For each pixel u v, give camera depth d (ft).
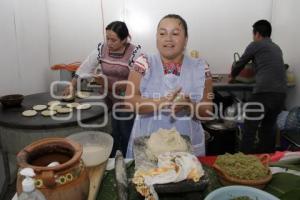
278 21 11.33
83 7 11.14
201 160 4.07
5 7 7.65
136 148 3.84
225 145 9.29
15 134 5.95
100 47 7.80
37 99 7.64
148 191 2.97
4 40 7.60
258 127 9.27
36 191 2.40
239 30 11.62
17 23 8.38
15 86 8.27
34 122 5.93
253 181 3.22
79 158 2.80
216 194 2.98
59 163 2.82
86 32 11.39
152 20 11.42
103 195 3.38
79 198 2.73
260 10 11.42
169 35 4.50
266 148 9.33
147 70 4.77
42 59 10.39
